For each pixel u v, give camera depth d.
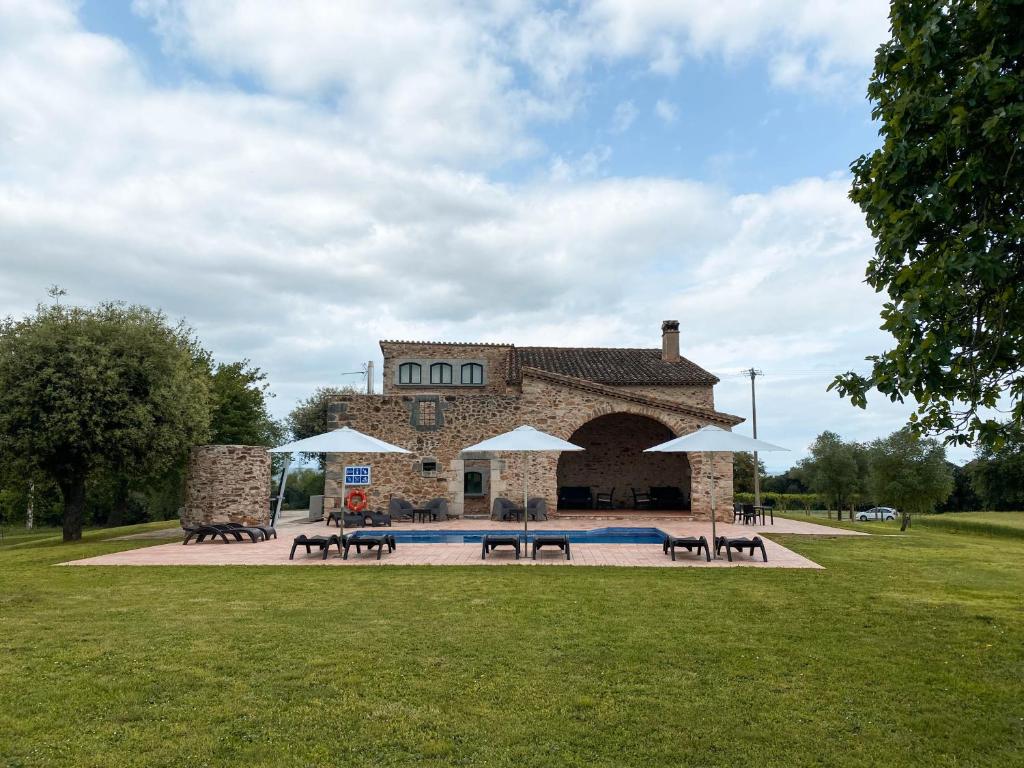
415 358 27.88
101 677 5.67
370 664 6.02
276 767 4.11
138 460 18.53
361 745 4.41
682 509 24.56
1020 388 5.53
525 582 9.99
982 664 6.15
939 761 4.27
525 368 21.84
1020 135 4.68
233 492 18.56
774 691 5.44
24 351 16.91
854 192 6.20
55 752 4.27
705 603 8.55
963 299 5.00
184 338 20.84
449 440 21.91
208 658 6.17
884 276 6.09
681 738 4.54
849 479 32.81
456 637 6.90
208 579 10.33
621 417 25.97
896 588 9.68
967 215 5.30
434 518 20.61
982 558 13.12
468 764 4.16
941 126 5.29
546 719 4.84
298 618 7.71
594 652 6.39
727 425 21.14
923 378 5.10
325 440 14.46
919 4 5.51
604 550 14.01
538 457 21.66
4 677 5.66
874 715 4.97
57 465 18.08
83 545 16.36
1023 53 4.98
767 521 22.25
